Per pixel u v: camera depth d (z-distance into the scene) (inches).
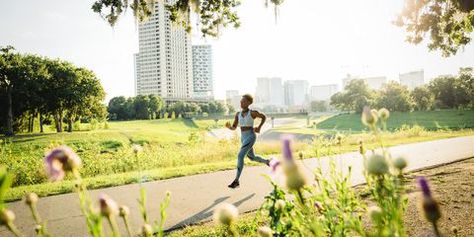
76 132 2401.6
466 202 207.6
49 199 291.7
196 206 255.3
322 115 7652.6
